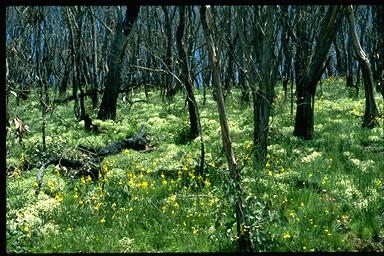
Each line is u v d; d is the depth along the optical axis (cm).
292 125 1780
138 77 3075
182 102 2534
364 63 1645
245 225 646
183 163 1168
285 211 823
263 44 1112
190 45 2536
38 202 864
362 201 841
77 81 2116
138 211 834
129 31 2069
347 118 1925
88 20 3089
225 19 627
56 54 3319
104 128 1883
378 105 2130
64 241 728
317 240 702
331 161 1169
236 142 1479
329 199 893
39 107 2289
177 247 717
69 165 1174
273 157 1179
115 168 1190
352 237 739
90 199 896
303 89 1539
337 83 3425
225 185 673
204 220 792
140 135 1559
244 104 2284
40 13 1838
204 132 1638
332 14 1421
